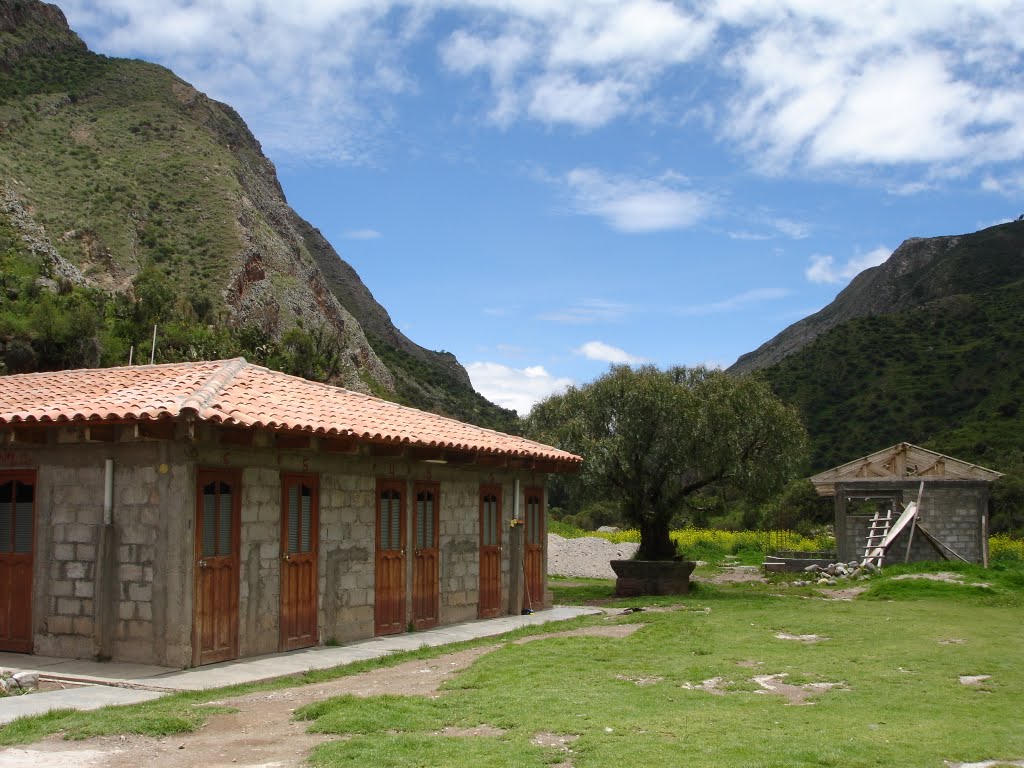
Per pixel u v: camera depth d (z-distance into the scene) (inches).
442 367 6501.0
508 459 696.4
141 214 3496.6
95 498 468.8
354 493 570.9
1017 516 2009.1
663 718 336.5
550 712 346.6
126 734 313.4
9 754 291.7
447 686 406.3
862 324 3314.5
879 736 309.0
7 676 396.8
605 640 553.6
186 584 443.5
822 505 2068.2
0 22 4530.0
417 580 627.8
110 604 460.8
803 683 418.0
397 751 286.4
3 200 2544.3
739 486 923.4
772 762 271.6
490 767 268.1
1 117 3757.4
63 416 450.3
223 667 450.9
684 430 901.2
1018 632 595.5
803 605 786.2
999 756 285.3
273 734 317.4
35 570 480.7
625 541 1584.6
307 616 526.0
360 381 3627.0
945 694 390.3
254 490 490.9
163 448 451.5
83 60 4776.1
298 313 3631.9
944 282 4293.8
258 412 482.3
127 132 4151.1
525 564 758.5
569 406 975.6
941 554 1144.2
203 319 2753.4
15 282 1811.0
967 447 2367.1
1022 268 4183.1
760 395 928.9
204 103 4980.3
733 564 1397.6
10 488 497.7
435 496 651.5
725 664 463.2
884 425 2655.0
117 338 1883.6
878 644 538.6
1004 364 2780.5
